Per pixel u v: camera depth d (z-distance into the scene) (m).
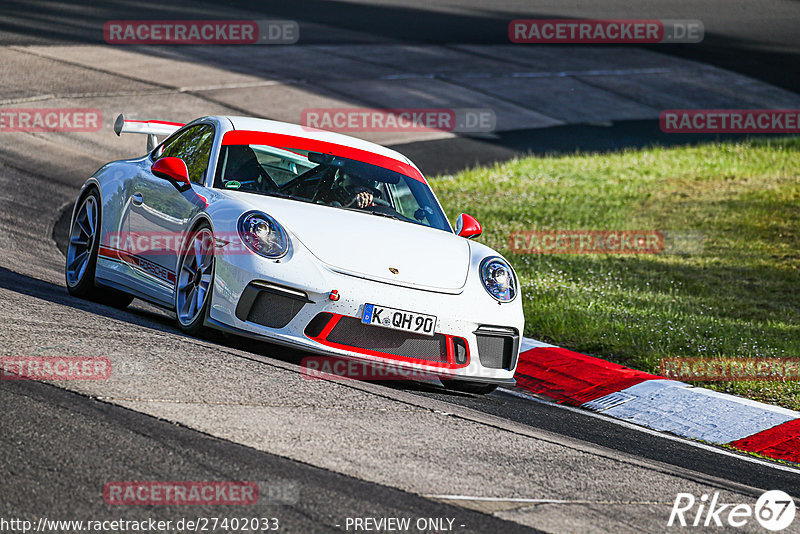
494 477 14.72
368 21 113.25
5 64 68.56
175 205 22.89
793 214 54.81
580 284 37.53
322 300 19.84
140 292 23.75
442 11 126.94
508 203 55.56
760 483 18.38
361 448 14.89
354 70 87.25
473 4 134.75
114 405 14.84
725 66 112.69
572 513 13.55
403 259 21.27
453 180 60.28
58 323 19.78
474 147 71.12
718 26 137.25
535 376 25.95
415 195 25.14
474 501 13.38
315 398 17.31
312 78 81.75
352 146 25.80
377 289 20.14
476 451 16.02
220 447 13.74
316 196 23.31
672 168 68.88
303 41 96.56
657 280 39.84
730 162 71.44
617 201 58.09
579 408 23.80
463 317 20.80
